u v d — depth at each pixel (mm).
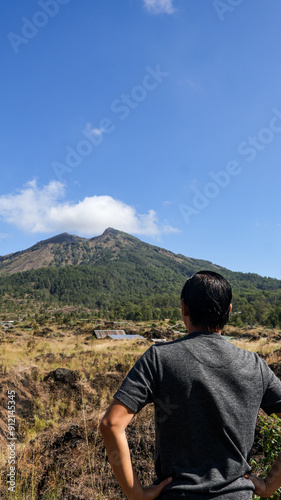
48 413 8734
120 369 13922
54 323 102625
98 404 9508
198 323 1408
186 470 1179
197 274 1483
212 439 1200
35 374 11352
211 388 1222
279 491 1762
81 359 17703
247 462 1259
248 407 1252
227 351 1329
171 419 1226
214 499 1106
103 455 3635
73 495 3027
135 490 1133
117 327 71625
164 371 1254
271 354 16344
